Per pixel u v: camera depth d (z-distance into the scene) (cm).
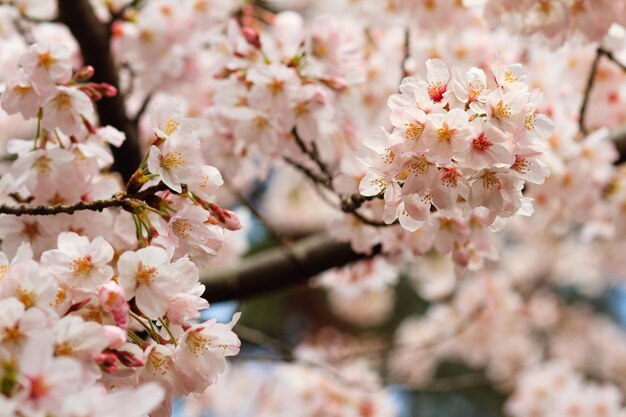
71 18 160
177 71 165
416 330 286
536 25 153
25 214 132
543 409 250
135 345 124
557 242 322
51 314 121
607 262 238
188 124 129
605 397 238
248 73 146
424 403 389
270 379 244
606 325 358
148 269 126
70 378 116
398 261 155
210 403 243
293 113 147
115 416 115
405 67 163
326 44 152
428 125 126
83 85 136
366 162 128
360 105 162
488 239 141
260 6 204
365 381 200
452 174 127
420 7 162
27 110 135
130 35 165
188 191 129
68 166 136
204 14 167
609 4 153
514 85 128
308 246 163
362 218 141
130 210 128
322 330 357
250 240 307
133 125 163
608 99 170
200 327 127
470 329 261
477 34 164
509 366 282
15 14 161
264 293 164
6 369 117
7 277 122
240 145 155
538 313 317
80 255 126
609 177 165
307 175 151
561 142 158
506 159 126
